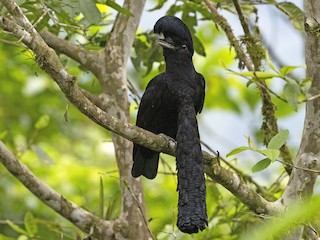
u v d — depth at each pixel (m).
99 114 8.16
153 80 10.23
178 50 10.05
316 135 9.79
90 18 9.88
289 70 10.16
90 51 11.43
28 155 17.27
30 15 10.80
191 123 9.55
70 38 12.80
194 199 8.21
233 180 8.93
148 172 10.49
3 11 9.59
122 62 11.34
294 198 9.73
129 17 11.47
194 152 8.73
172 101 9.98
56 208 10.30
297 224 5.35
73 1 9.87
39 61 7.84
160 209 16.78
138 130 8.51
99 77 11.32
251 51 11.22
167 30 9.99
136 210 10.77
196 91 10.11
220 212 13.23
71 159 18.67
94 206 16.41
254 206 9.19
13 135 18.95
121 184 10.91
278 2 12.36
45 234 11.80
